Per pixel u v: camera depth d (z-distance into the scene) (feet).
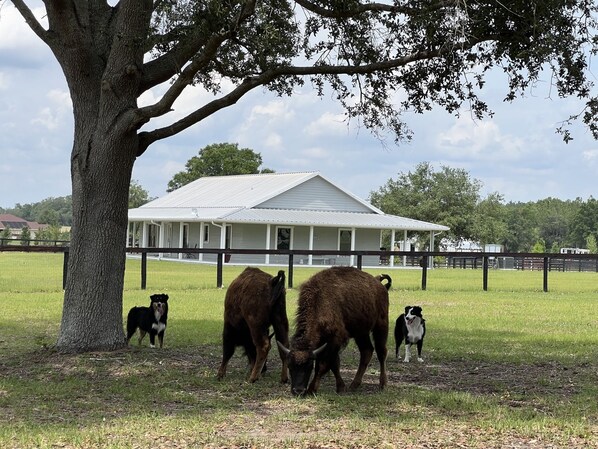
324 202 164.25
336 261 159.84
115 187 41.29
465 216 234.99
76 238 41.27
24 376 36.09
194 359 41.22
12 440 24.54
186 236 169.68
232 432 26.45
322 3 41.39
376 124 49.90
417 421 28.04
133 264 140.67
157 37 40.47
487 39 40.55
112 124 40.75
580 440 25.63
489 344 48.91
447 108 45.21
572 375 39.01
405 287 93.15
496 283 110.22
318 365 32.83
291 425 27.53
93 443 24.34
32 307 63.98
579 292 93.09
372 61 47.14
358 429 26.86
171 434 25.64
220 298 73.92
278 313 35.14
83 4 42.29
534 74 40.81
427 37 39.24
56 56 41.96
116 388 33.50
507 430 26.78
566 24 38.40
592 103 39.29
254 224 153.99
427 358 43.80
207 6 37.70
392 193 245.65
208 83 50.96
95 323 41.09
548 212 490.08
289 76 49.06
